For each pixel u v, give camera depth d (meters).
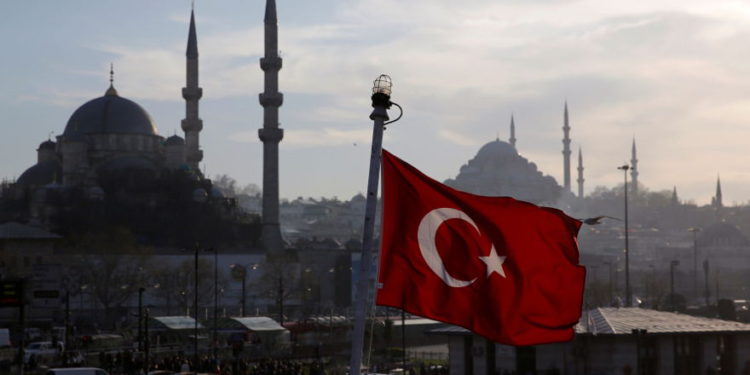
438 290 23.50
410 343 168.62
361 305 22.23
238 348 111.38
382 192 23.95
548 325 23.70
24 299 43.50
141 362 98.12
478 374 82.19
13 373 99.62
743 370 81.44
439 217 23.75
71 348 126.50
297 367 96.00
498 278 23.61
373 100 22.55
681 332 77.31
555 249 23.80
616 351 76.75
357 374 21.89
